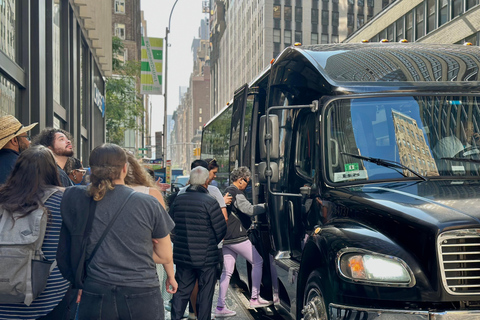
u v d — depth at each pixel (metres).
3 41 11.80
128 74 45.97
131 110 46.16
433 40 31.22
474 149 4.64
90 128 27.81
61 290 3.46
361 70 5.20
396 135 4.68
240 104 8.77
